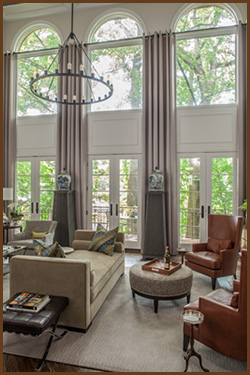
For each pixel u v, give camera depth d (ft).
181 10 17.28
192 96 17.52
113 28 18.97
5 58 20.36
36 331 5.90
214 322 6.23
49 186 19.74
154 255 15.70
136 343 7.11
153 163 17.15
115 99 18.71
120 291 10.79
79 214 18.28
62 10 19.15
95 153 18.60
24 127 20.17
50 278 7.70
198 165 17.06
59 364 6.27
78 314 7.54
